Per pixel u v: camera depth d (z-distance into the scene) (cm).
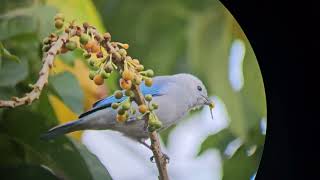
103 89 343
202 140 382
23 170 330
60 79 328
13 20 328
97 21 350
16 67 320
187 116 382
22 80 321
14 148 330
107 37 285
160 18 404
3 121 327
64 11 341
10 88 318
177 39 404
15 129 329
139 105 302
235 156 386
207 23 408
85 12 346
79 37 282
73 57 336
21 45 325
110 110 342
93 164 336
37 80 295
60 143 335
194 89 384
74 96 332
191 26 406
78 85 333
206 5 411
